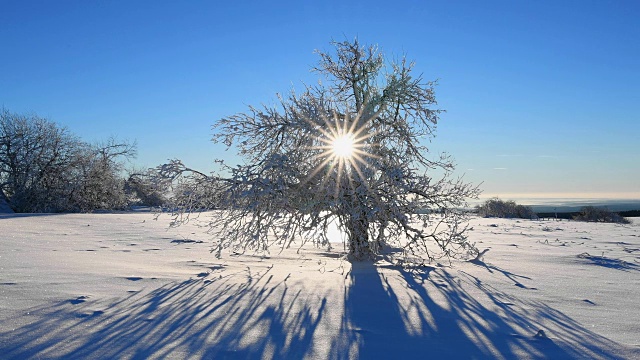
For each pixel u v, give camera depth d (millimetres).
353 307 6000
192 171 8812
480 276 8273
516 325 5312
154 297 6277
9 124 32281
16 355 4070
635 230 20812
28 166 31359
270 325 5141
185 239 13383
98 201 33844
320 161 9008
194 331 4871
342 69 10492
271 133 9750
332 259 10320
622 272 8719
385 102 10156
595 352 4438
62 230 14945
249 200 8492
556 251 11773
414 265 9328
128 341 4512
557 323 5402
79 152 33531
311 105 9438
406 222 9219
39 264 8172
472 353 4395
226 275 8055
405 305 6152
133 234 14484
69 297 6004
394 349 4473
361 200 8805
